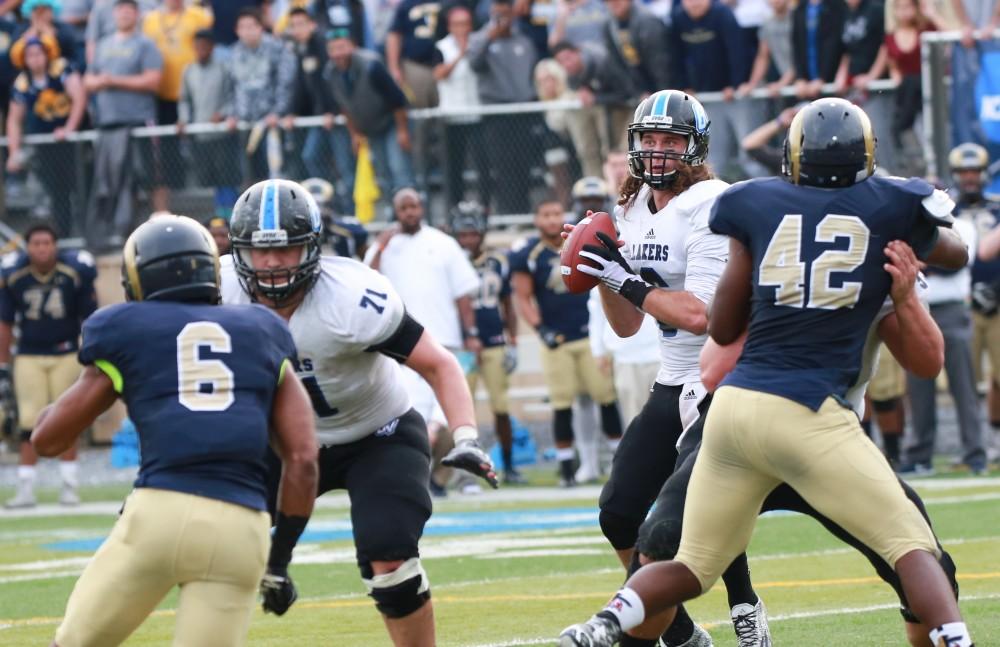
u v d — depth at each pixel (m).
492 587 26.66
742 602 18.69
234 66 52.75
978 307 42.97
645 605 15.21
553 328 44.88
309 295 17.08
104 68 54.06
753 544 31.30
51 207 55.62
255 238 16.36
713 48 48.00
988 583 24.86
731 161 48.25
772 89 47.59
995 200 44.41
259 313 14.52
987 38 45.50
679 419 18.59
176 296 14.45
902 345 15.80
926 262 16.05
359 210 51.19
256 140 52.31
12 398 49.28
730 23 47.88
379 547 16.83
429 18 52.12
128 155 53.97
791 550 30.16
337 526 38.19
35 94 55.47
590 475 46.16
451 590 26.47
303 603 25.62
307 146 51.84
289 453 14.42
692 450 17.56
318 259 16.84
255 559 13.77
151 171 53.94
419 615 17.17
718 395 15.30
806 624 21.56
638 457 18.80
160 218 14.84
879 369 42.81
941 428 49.81
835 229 15.05
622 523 18.88
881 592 24.44
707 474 15.45
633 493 18.73
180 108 54.19
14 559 33.03
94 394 14.25
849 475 14.77
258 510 13.84
